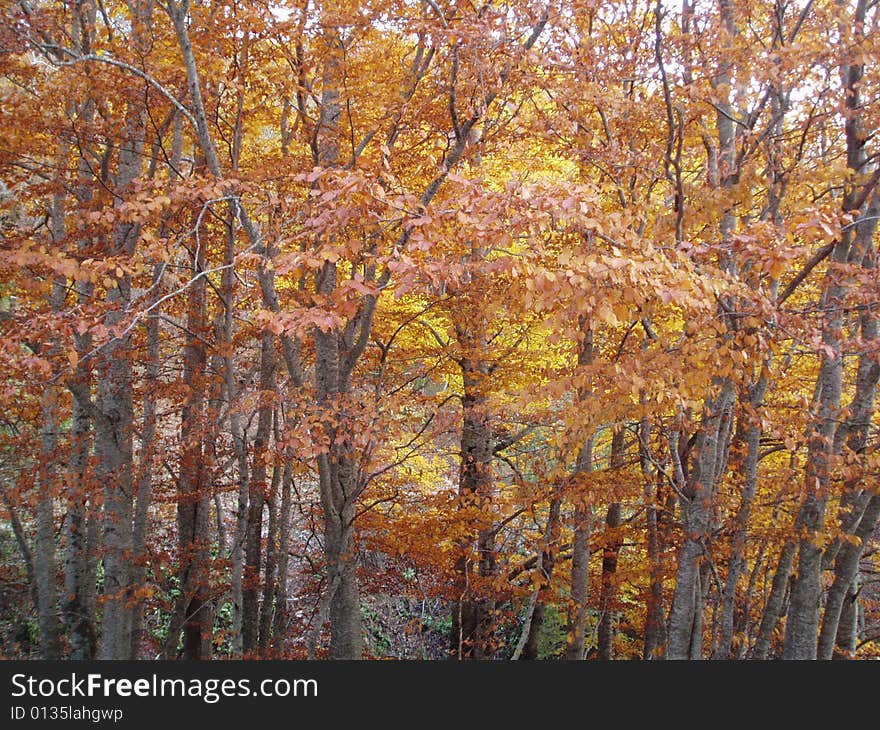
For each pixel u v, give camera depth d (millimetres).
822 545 6105
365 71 6305
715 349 4590
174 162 7805
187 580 9516
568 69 5766
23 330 4414
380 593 11383
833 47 5012
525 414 7688
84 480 6949
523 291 4156
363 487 7008
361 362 9609
